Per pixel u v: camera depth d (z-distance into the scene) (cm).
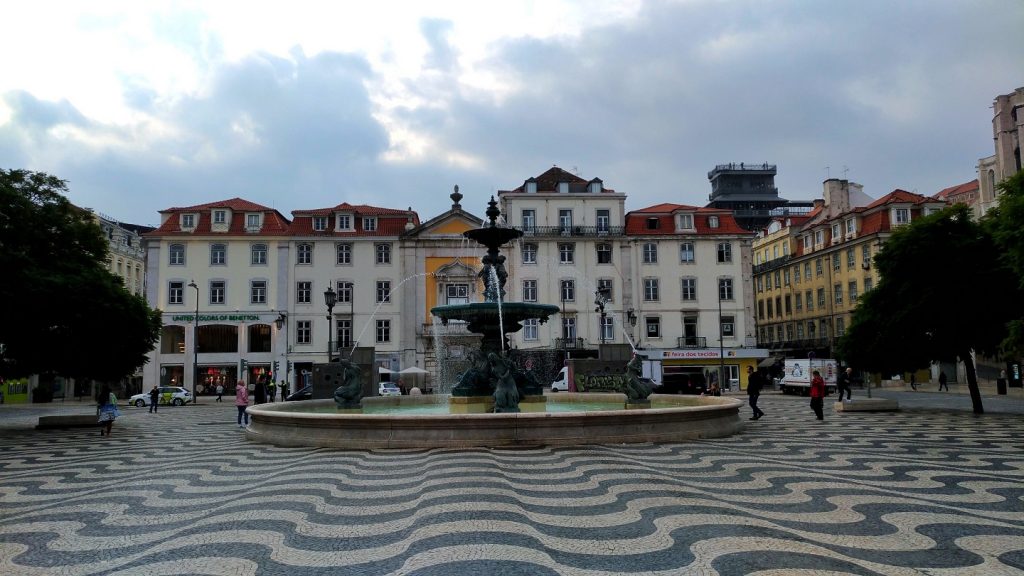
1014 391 3678
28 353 1862
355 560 510
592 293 4725
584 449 1085
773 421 1791
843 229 5172
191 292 4531
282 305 4566
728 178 10150
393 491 766
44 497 804
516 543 546
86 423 1986
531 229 4731
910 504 692
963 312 1927
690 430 1262
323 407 1722
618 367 3184
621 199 4806
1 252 1748
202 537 586
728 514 646
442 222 4697
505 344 1584
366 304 4616
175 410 3105
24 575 487
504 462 948
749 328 4809
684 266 4819
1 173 1894
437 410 1720
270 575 478
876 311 2117
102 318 1856
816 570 475
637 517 633
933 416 1953
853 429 1527
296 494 764
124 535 601
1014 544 543
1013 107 4341
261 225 4659
